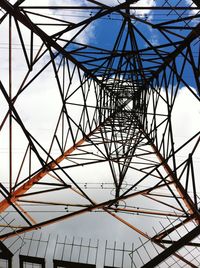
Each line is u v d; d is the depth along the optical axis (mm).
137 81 18141
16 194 9039
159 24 8836
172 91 11117
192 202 8281
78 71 14031
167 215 9133
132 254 6508
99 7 7586
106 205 8945
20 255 7059
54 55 9727
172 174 9516
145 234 8438
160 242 8070
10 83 7887
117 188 12930
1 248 7012
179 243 5656
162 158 12055
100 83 18141
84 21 8375
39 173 10234
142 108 18625
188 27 8062
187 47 8562
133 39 11898
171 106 10695
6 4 7027
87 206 8984
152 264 5910
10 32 7598
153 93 15062
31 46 8523
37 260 6934
